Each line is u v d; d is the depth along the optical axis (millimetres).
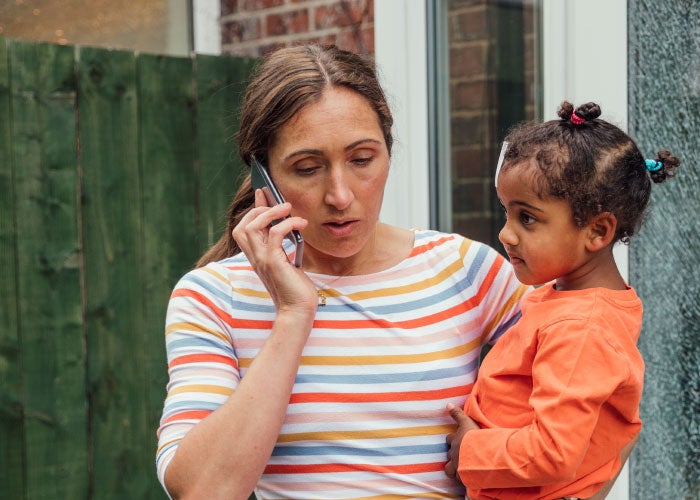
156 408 3334
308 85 1494
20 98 2994
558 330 1527
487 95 2859
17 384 3033
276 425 1439
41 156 3045
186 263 3389
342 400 1543
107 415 3223
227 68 3463
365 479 1538
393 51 3023
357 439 1540
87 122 3141
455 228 2975
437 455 1598
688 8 2443
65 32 3717
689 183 2473
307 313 1495
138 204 3270
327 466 1534
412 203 3023
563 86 2598
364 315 1589
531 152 1598
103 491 3221
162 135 3316
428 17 2961
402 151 3023
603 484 1623
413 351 1584
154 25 3848
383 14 3045
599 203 1570
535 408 1492
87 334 3174
